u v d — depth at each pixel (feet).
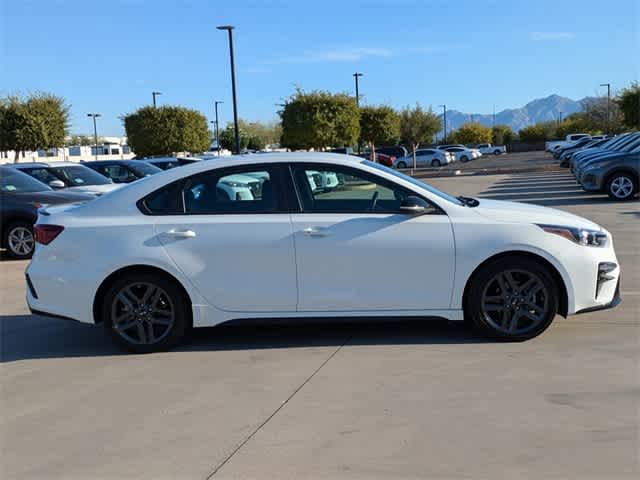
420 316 18.81
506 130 311.27
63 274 19.10
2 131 113.09
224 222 18.78
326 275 18.66
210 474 12.06
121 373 17.67
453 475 11.66
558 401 14.61
